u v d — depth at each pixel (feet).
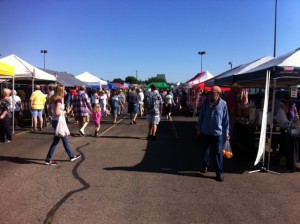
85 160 29.66
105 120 70.44
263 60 39.88
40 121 49.73
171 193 20.80
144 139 42.91
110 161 29.43
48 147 35.68
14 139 41.32
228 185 22.81
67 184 22.31
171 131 52.11
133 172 25.72
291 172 26.66
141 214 17.31
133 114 63.00
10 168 26.37
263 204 19.13
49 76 58.39
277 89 51.16
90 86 109.09
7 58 53.21
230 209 18.25
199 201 19.44
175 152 34.24
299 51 27.37
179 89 142.00
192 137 45.39
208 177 24.77
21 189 21.15
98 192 20.74
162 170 26.55
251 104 39.32
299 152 26.94
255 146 31.19
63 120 28.07
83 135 45.32
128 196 20.08
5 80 62.03
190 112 89.56
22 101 57.72
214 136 24.06
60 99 27.76
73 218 16.66
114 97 63.98
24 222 16.08
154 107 42.39
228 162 30.17
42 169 26.22
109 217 16.85
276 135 29.45
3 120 38.45
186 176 24.91
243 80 33.65
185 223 16.29
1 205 18.34
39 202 18.85
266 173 26.27
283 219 16.99
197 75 102.12
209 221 16.57
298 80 34.24
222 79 44.52
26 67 53.01
